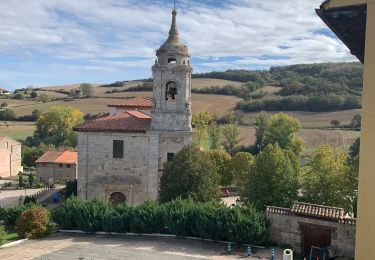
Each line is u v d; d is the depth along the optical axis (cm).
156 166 4522
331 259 3086
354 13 755
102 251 3341
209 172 4066
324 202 3791
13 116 14650
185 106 4491
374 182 611
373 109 617
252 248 3400
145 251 3331
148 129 4509
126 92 16350
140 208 3888
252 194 4012
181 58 4516
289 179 3991
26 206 4362
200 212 3625
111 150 4588
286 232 3406
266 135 9919
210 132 9500
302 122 12281
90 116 13012
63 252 3319
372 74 621
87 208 3978
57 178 7962
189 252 3303
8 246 3525
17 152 9950
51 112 11950
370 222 612
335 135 10956
